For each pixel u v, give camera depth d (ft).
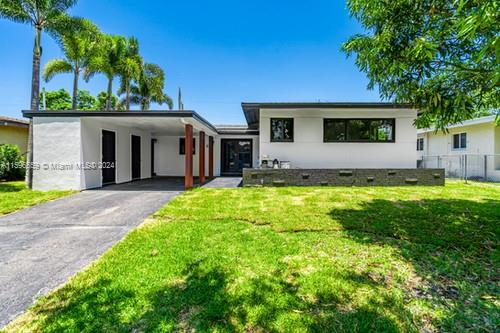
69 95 95.66
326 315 6.89
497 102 13.29
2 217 17.51
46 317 6.91
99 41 50.47
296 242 12.11
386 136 34.55
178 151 50.57
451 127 49.16
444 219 15.62
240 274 9.05
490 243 11.85
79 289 8.17
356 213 17.16
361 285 8.39
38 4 29.84
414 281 8.73
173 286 8.29
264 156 34.53
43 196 24.50
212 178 43.62
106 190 29.17
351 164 34.71
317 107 32.73
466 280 8.80
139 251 11.09
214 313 6.93
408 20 12.25
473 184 33.17
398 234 13.09
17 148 41.09
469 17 7.95
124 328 6.40
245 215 16.90
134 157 40.96
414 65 12.37
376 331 6.31
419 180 31.91
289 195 24.41
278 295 7.78
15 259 10.87
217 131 44.34
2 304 7.67
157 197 24.64
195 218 16.43
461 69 12.20
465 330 6.41
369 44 13.17
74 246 12.30
